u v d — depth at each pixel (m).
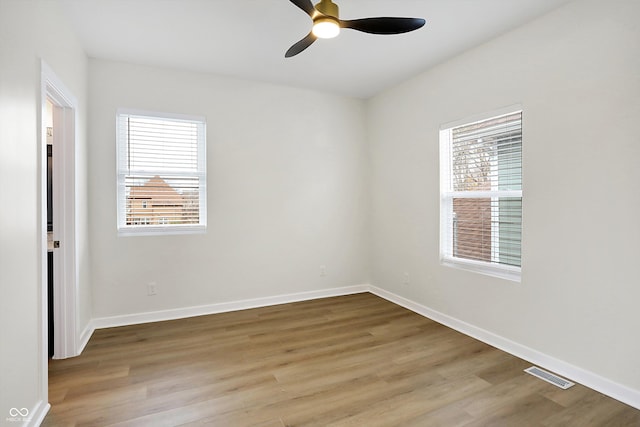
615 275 2.08
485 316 2.94
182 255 3.56
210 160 3.66
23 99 1.71
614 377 2.09
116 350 2.76
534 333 2.55
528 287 2.58
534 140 2.52
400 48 3.04
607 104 2.10
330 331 3.18
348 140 4.43
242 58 3.26
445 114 3.33
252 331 3.17
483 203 3.04
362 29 2.06
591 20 2.18
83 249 2.93
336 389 2.19
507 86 2.72
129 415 1.91
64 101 2.45
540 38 2.48
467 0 2.30
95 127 3.21
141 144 3.43
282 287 4.07
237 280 3.82
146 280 3.42
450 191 3.37
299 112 4.12
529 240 2.57
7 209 1.54
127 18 2.52
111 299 3.29
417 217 3.71
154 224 3.50
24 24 1.72
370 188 4.52
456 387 2.21
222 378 2.32
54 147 2.59
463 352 2.72
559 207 2.37
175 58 3.24
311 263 4.24
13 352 1.58
